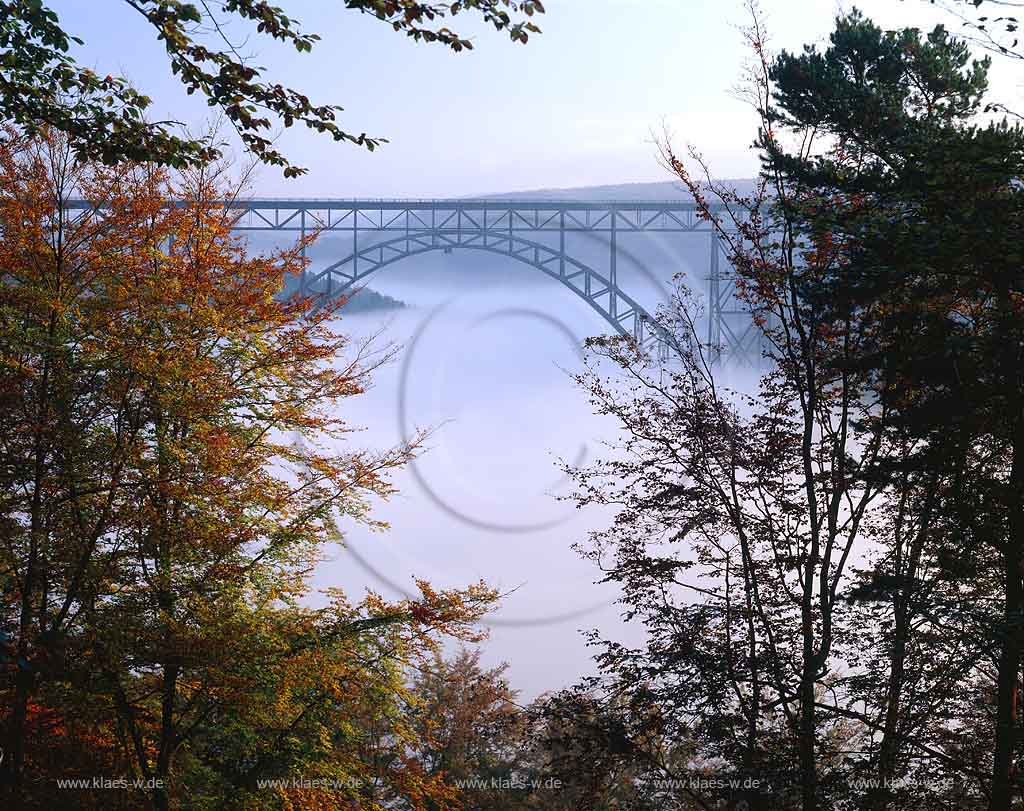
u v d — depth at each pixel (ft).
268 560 52.47
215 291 50.14
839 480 52.60
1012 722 45.09
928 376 49.49
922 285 50.03
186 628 44.80
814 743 47.98
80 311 46.34
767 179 60.75
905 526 57.11
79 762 45.80
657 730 49.88
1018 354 45.57
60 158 47.24
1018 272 42.60
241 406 51.11
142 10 33.30
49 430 44.37
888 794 47.11
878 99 61.67
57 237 47.85
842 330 56.34
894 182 51.29
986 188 42.75
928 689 49.32
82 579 44.83
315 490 52.29
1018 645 43.37
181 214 49.37
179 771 47.19
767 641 51.13
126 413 47.01
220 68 34.47
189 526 46.34
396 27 32.45
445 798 55.52
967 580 51.60
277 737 49.60
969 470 51.31
